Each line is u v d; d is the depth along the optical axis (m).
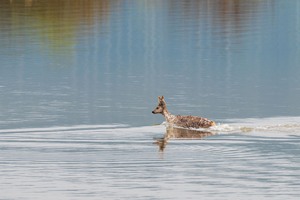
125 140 107.06
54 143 105.19
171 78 154.50
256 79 154.50
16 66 166.12
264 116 122.00
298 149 102.00
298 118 120.12
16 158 97.94
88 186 87.81
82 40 197.38
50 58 175.00
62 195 84.94
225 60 174.50
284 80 153.38
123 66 168.12
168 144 104.88
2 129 112.94
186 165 95.56
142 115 122.69
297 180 89.88
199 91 142.25
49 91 142.38
